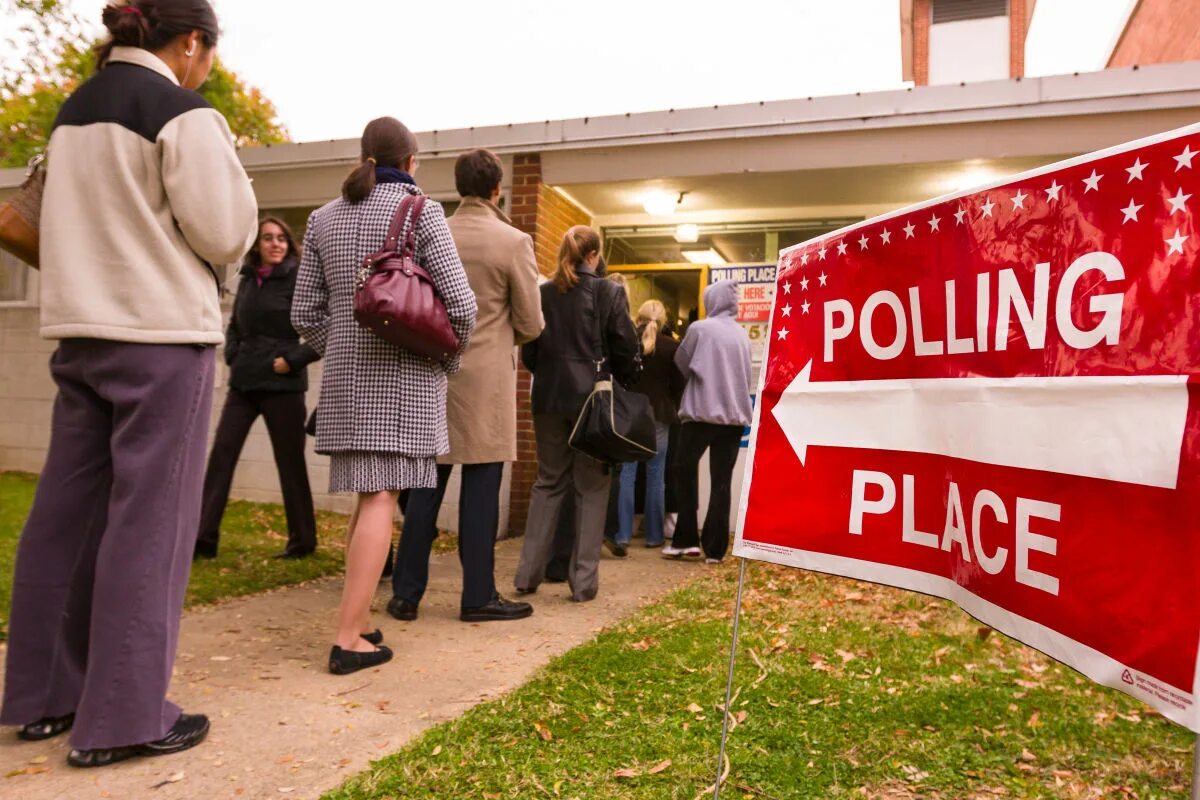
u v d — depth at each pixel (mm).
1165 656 1188
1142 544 1241
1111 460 1298
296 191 7496
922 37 10992
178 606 2297
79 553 2330
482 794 2090
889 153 6031
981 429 1550
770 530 1939
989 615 1513
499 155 6902
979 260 1575
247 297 4828
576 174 6746
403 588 3830
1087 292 1368
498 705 2668
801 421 1938
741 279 7246
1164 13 11109
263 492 6953
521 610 3904
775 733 2527
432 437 3072
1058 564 1368
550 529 4391
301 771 2197
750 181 6656
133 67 2285
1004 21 10750
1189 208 1238
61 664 2326
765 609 4133
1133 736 2590
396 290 2834
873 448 1794
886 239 1791
